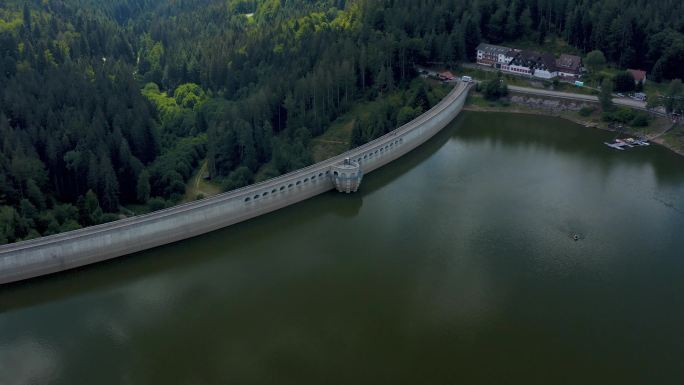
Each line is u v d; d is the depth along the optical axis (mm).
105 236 137875
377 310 121750
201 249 147750
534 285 129875
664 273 134500
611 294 126688
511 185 184250
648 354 109062
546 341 112500
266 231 157375
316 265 139375
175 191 187250
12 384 102625
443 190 181125
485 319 118750
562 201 172000
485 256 142000
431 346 111062
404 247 146750
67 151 187250
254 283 132375
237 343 112438
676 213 164125
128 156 186750
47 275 132875
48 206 172000
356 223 161000
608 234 152375
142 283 133500
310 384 101875
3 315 121875
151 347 111688
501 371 104750
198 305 124500
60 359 108688
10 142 181250
